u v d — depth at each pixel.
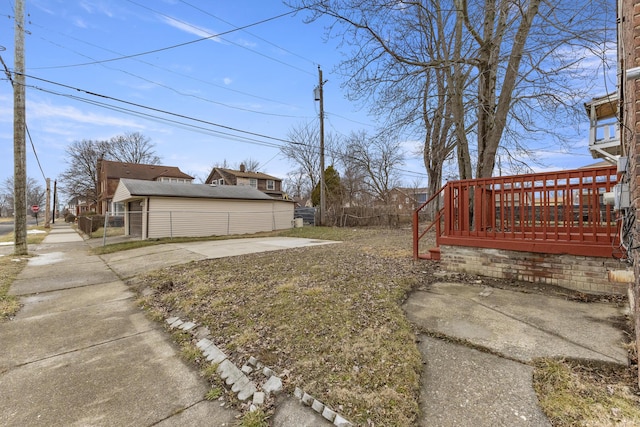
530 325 2.86
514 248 4.41
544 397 1.85
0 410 2.00
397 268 5.43
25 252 8.90
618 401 1.77
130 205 16.00
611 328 2.71
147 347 2.94
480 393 1.92
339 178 27.17
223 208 15.11
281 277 5.10
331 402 1.89
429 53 7.53
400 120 7.98
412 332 2.81
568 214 4.01
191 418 1.90
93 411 1.98
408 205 21.48
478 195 4.87
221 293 4.34
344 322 3.07
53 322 3.63
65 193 36.56
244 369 2.38
